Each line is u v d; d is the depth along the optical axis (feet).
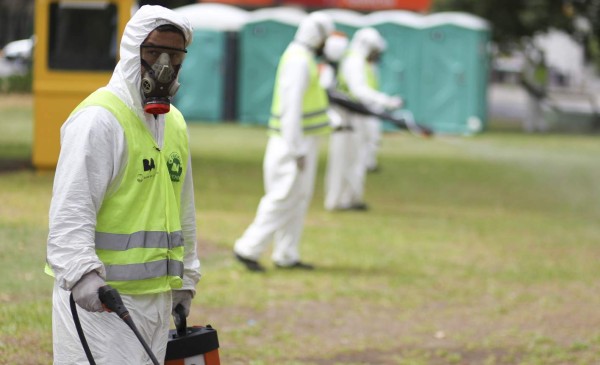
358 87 99.55
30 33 306.14
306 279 70.08
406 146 176.86
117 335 27.96
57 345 28.53
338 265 75.82
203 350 31.22
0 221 78.18
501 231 96.73
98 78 106.63
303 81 69.46
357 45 102.12
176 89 28.40
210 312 59.57
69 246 26.84
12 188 96.89
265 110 199.31
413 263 78.18
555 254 85.87
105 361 27.86
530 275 76.07
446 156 163.02
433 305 65.21
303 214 72.79
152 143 28.60
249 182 119.85
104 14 105.81
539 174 144.56
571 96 227.61
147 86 27.78
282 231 72.59
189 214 30.91
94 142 27.35
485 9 219.82
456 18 195.93
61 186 27.20
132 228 28.22
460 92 197.47
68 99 106.93
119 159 27.78
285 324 58.39
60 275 26.91
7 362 44.96
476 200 118.62
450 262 79.56
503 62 377.71
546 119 223.71
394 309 63.57
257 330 55.98
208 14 201.67
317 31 70.08
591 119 221.87
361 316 61.46
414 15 209.26
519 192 127.44
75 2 105.50
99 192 27.50
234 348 52.37
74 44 106.32
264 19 197.06
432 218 102.42
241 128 192.75
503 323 61.26
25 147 136.56
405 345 55.52
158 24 27.71
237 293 64.49
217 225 88.07
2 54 289.53
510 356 53.72
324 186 124.98
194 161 136.56
